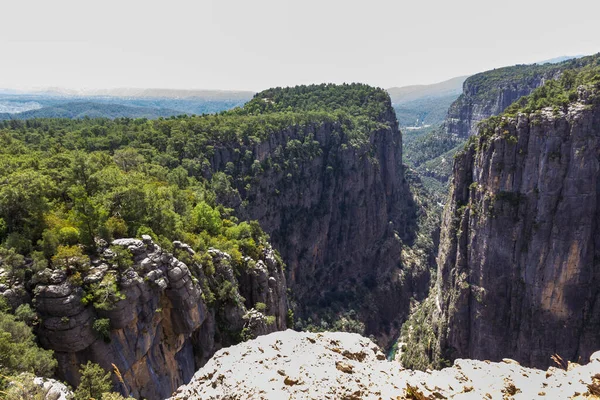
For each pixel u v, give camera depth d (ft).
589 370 73.51
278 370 79.05
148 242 162.50
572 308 289.74
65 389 102.94
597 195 282.56
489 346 318.45
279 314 266.16
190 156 394.32
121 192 188.96
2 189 156.35
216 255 218.59
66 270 138.51
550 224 288.92
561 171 282.15
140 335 149.38
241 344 89.76
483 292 319.68
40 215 157.17
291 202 501.56
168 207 226.99
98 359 135.44
